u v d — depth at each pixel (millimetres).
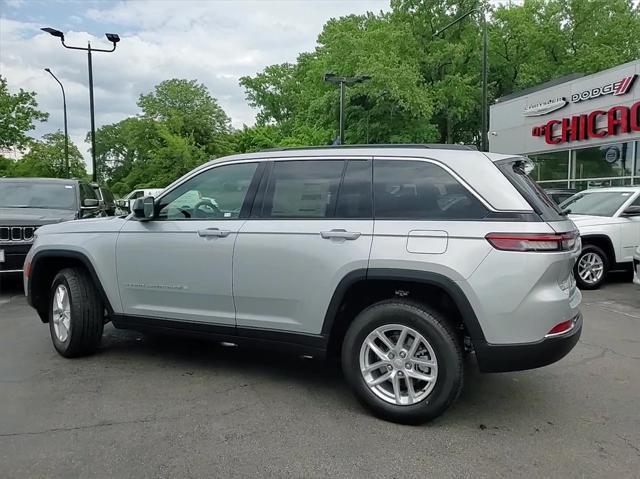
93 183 13484
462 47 32375
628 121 17312
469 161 3848
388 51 29516
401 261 3730
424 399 3713
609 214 9375
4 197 10281
